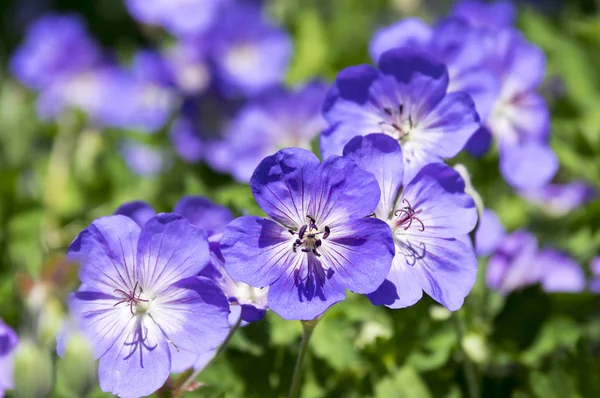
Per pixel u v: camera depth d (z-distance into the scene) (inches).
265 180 17.7
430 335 21.6
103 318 17.8
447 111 19.0
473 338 21.9
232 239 17.6
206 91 28.7
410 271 18.1
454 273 18.2
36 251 25.3
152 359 17.6
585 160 25.1
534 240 23.2
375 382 21.4
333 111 19.1
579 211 24.3
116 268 17.7
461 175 18.9
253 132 26.2
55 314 17.8
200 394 19.1
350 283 17.6
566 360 21.4
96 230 17.6
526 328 22.2
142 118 28.9
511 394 22.2
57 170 28.8
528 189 24.3
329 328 21.3
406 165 18.9
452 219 18.3
